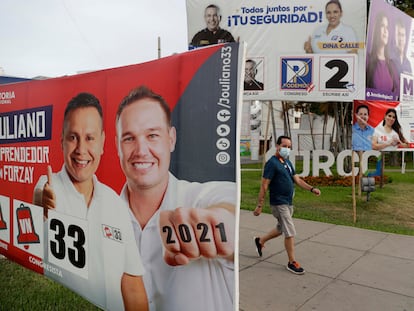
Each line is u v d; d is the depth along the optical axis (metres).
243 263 5.82
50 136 4.03
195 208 2.70
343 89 10.55
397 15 12.77
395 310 4.29
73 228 3.77
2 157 4.87
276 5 10.63
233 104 2.53
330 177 14.75
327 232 7.71
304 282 5.08
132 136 3.11
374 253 6.32
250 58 10.84
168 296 2.89
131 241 3.15
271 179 5.40
